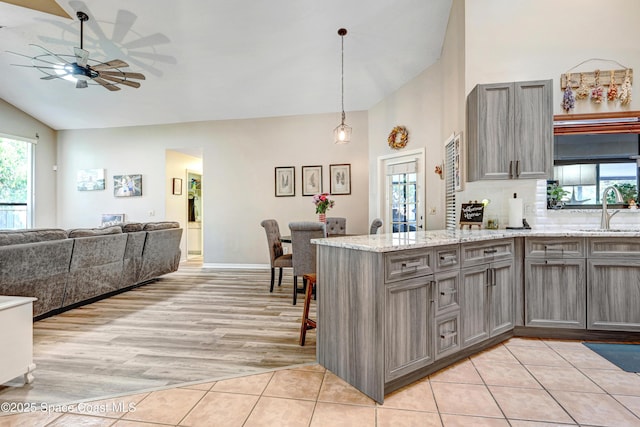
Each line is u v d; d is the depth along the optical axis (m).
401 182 5.10
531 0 3.18
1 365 1.86
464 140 3.28
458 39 3.47
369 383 1.85
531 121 2.88
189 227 8.09
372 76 4.90
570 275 2.65
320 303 2.26
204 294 4.20
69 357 2.38
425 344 2.02
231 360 2.33
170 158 6.65
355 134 5.83
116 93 5.60
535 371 2.14
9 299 2.01
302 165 6.01
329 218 5.24
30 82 5.44
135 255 4.32
